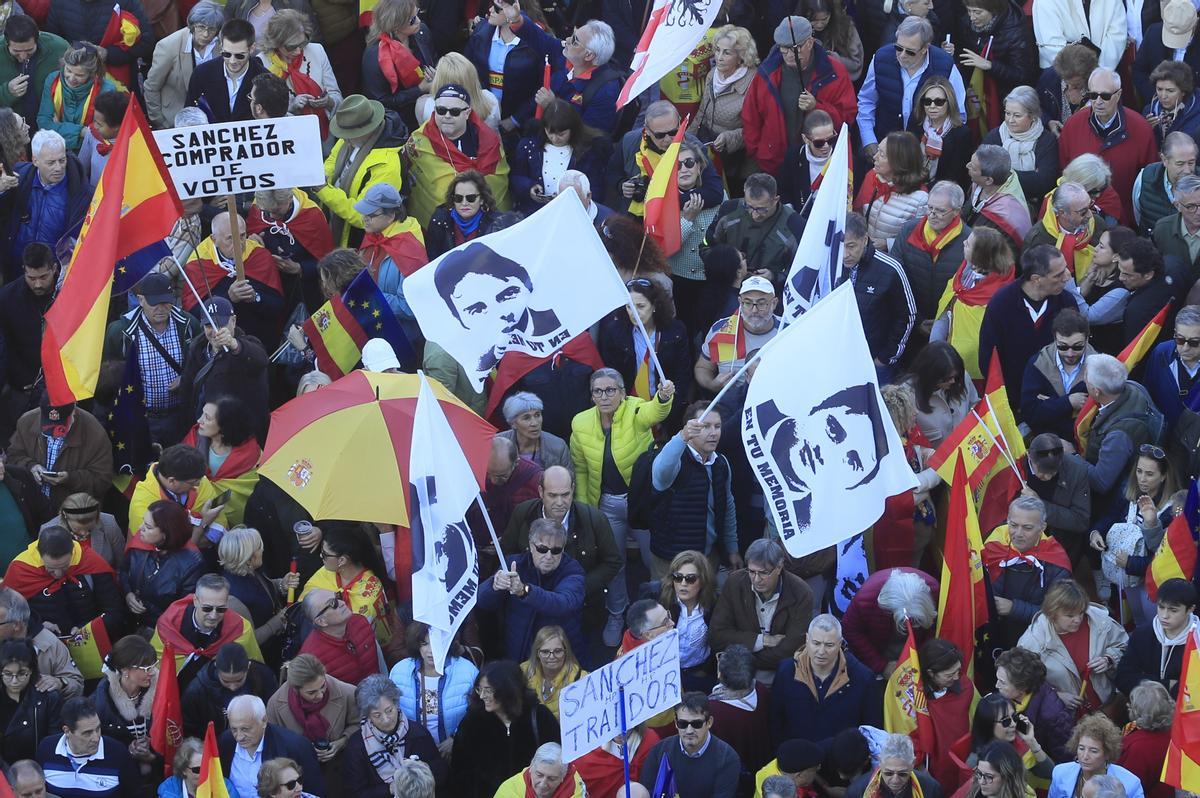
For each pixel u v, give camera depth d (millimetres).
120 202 47969
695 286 57000
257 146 51750
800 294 49188
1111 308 54562
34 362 55094
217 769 41000
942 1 64312
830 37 63875
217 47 62156
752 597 47125
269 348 56125
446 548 42281
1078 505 49125
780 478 43844
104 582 47906
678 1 56938
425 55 63594
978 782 41688
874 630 46875
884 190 57656
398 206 55312
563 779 42938
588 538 48750
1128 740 43438
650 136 58469
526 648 46906
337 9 65062
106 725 44656
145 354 52250
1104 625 45781
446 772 44531
